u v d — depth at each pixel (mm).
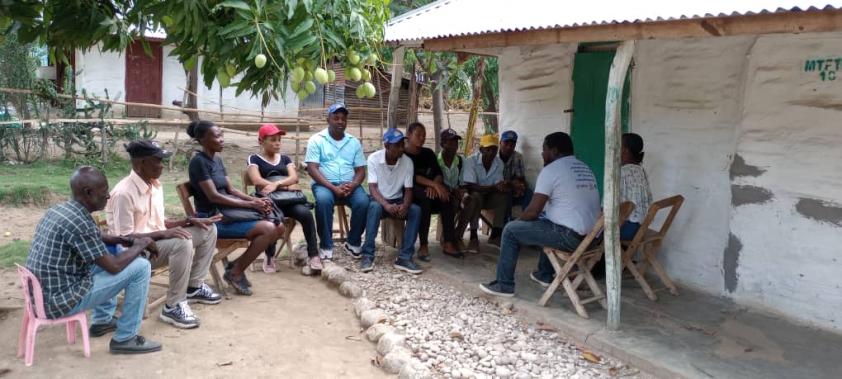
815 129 4707
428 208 6555
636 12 3979
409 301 5551
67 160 11805
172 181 11227
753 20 3459
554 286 5137
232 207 5457
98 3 3291
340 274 5988
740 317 4980
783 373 3992
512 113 7793
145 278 4223
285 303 5488
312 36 3021
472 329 4922
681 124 5754
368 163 6523
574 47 6855
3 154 11570
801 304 4859
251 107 20406
